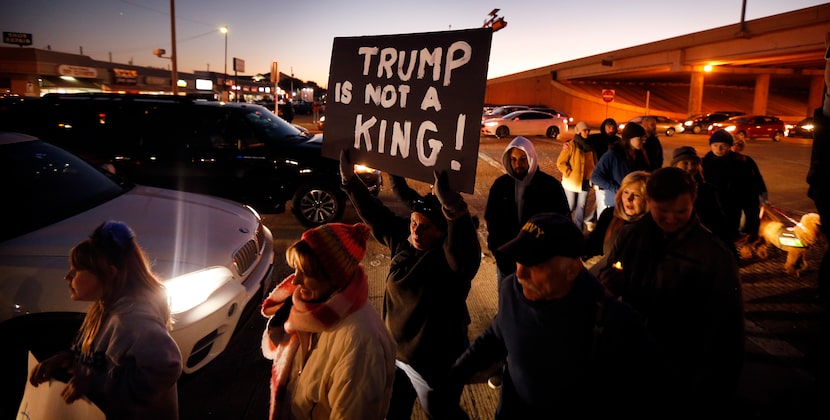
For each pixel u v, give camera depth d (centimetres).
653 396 167
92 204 384
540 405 173
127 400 178
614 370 162
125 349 180
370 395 168
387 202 888
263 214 791
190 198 438
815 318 449
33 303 295
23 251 312
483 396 340
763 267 575
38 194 372
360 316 176
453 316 230
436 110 217
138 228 354
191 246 344
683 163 377
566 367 165
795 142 2564
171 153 698
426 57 221
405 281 228
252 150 708
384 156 242
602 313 159
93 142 692
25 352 300
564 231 159
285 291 205
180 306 310
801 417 293
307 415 182
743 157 498
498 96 6488
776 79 4784
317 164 707
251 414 317
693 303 212
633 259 227
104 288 187
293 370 190
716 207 312
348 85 257
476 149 205
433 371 229
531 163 355
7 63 4781
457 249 215
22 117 695
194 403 326
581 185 657
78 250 185
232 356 381
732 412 317
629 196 288
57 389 196
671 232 215
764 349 396
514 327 174
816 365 302
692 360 211
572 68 4884
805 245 526
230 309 341
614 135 700
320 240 171
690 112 3784
